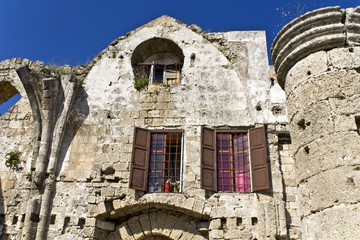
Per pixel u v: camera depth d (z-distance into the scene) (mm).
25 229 12922
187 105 15242
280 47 8102
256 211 12836
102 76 16391
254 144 14070
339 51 7199
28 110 16000
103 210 13352
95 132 15008
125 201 13383
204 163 13758
